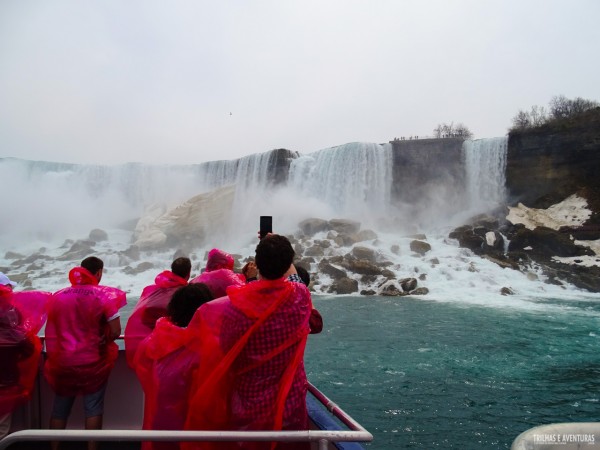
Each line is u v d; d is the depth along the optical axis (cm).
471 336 1203
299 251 2623
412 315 1511
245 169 3869
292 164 3697
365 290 2056
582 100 4456
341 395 774
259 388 208
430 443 594
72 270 328
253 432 174
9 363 304
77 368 310
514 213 3002
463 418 673
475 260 2448
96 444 325
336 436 174
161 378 239
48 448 335
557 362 960
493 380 846
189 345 239
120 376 367
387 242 2775
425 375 880
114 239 3619
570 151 3067
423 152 3459
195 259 2952
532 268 2341
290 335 211
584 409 702
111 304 320
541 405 721
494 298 1859
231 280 352
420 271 2269
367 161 3491
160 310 326
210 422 217
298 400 215
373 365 952
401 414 690
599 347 1079
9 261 2961
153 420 237
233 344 210
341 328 1316
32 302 326
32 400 353
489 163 3334
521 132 3222
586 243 2636
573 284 2114
